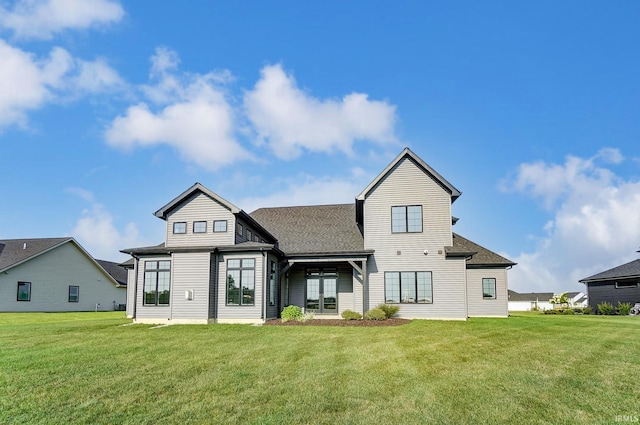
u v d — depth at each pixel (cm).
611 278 3325
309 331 1478
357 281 2095
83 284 3641
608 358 991
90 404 669
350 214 2559
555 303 4588
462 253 1978
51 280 3319
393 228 2078
